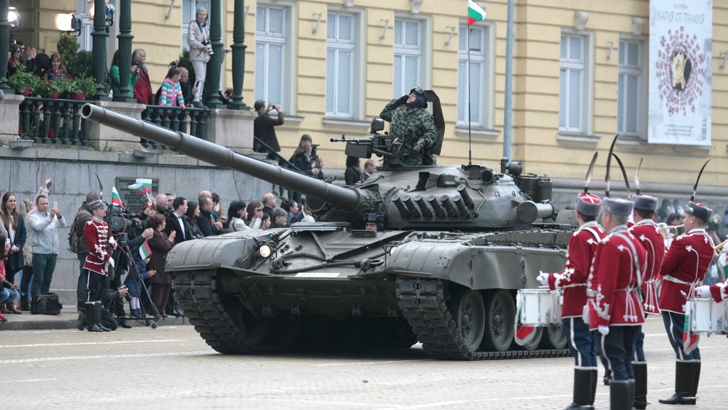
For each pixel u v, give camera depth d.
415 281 25.06
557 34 55.03
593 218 17.97
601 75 56.47
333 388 20.62
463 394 20.05
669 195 57.78
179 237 34.41
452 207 27.58
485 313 26.52
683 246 20.05
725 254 25.62
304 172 41.16
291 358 26.66
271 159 42.69
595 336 17.48
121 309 33.16
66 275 37.41
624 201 17.25
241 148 41.62
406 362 25.56
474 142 53.28
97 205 31.53
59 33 43.22
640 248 17.30
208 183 40.38
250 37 47.66
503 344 26.97
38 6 42.81
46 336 29.86
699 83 56.84
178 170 39.66
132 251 33.38
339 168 49.62
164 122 40.16
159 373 22.66
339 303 26.72
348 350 29.80
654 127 55.91
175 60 45.38
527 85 54.28
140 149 38.88
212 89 41.66
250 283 26.75
